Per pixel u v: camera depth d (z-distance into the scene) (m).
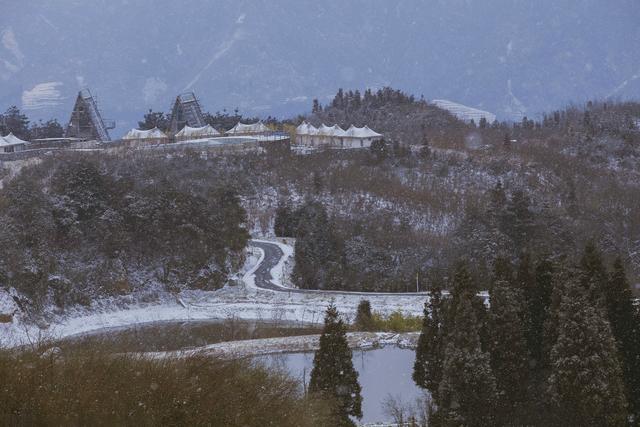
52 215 168.75
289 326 134.88
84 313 151.12
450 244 172.50
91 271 162.88
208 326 139.50
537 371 82.25
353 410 69.06
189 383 47.50
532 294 85.75
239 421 45.62
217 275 172.12
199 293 166.38
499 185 191.88
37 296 146.38
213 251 175.75
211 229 175.88
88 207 173.88
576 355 67.69
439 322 83.31
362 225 190.38
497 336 76.06
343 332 70.12
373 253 171.25
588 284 82.38
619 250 179.00
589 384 66.56
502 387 74.75
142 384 45.88
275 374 61.53
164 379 47.00
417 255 169.38
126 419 42.03
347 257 171.62
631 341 76.69
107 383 45.22
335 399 65.06
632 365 75.81
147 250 172.50
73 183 176.88
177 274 169.50
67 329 140.50
